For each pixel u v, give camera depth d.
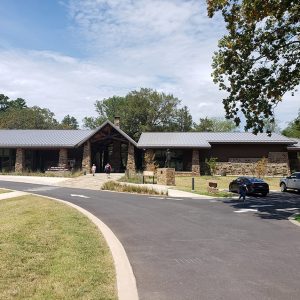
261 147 47.31
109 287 6.64
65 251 8.88
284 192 32.62
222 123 89.50
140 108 72.31
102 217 15.97
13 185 33.34
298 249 10.44
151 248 10.35
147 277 7.70
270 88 20.91
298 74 21.06
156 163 46.94
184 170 46.94
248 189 28.41
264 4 17.95
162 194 27.94
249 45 20.86
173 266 8.55
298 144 48.44
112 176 40.78
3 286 6.37
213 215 17.22
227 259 9.25
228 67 21.27
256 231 13.26
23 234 10.48
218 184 37.78
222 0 19.31
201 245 10.82
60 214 14.85
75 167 48.47
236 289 7.00
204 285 7.22
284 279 7.65
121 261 8.48
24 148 47.62
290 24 20.58
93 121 88.88
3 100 114.00
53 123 93.06
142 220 15.38
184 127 76.69
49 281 6.74
